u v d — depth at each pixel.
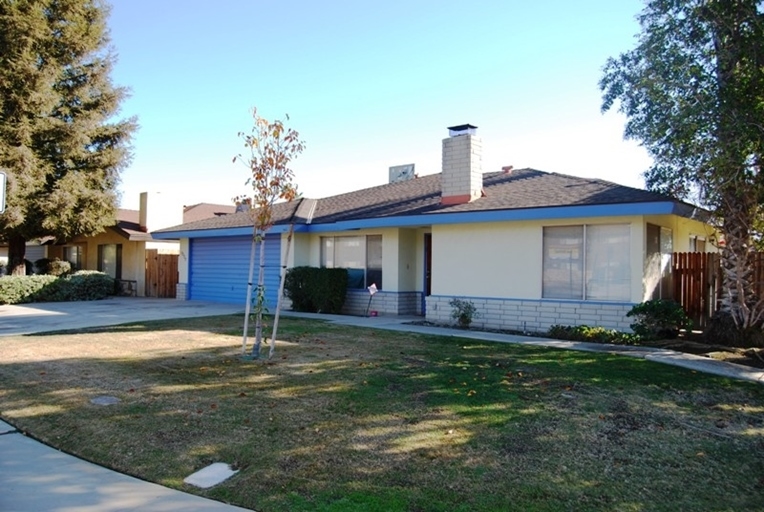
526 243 11.92
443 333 11.25
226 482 4.14
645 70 9.99
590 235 11.12
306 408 5.82
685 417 5.60
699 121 9.04
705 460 4.53
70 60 22.25
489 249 12.48
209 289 20.59
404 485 4.04
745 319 9.73
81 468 4.46
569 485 4.04
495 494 3.88
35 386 6.78
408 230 15.34
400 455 4.59
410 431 5.14
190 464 4.46
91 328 12.05
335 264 16.72
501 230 12.30
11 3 19.69
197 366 7.84
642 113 10.41
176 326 12.34
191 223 22.42
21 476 4.29
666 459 4.54
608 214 10.34
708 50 9.41
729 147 8.57
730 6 8.87
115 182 23.67
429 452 4.65
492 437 4.99
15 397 6.34
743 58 8.91
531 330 11.69
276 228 16.92
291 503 3.78
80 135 21.52
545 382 6.84
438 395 6.26
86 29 22.52
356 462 4.46
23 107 20.25
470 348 9.29
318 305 15.77
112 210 23.19
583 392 6.40
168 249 24.59
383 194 17.91
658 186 11.14
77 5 21.95
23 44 20.08
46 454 4.76
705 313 11.59
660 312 9.87
